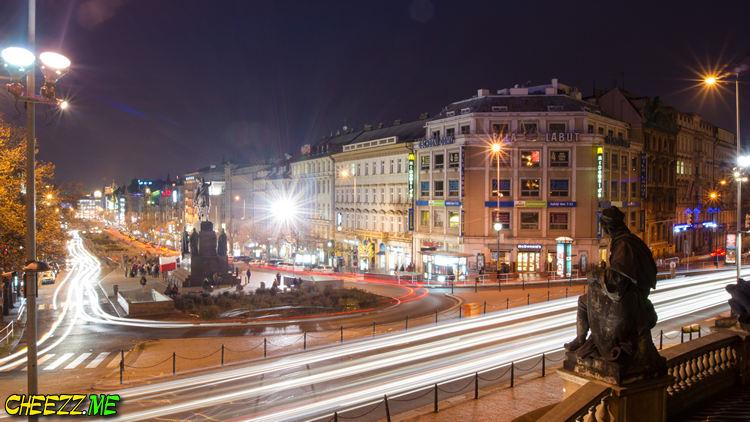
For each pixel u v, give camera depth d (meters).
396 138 65.62
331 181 82.12
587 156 54.09
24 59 11.47
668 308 32.19
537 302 36.62
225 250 50.50
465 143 55.00
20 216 33.19
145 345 27.00
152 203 183.12
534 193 54.75
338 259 70.00
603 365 7.79
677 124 73.56
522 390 15.45
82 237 161.62
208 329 31.14
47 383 20.70
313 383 18.61
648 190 66.25
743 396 10.63
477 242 55.06
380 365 20.62
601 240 54.34
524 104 55.75
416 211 62.56
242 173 122.69
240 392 17.97
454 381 17.80
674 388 9.75
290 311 34.88
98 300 46.34
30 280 12.02
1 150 32.31
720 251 73.62
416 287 49.09
